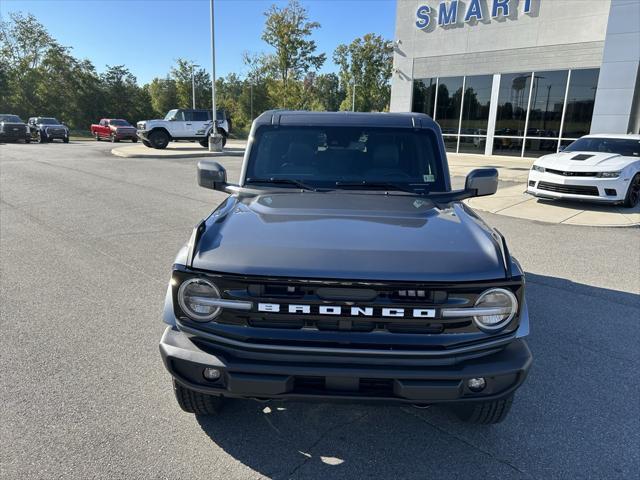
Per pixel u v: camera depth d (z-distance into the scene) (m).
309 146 3.64
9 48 63.09
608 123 16.83
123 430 2.78
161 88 82.56
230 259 2.29
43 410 2.94
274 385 2.24
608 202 9.59
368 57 64.31
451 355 2.26
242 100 69.06
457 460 2.60
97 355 3.64
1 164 17.50
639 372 3.53
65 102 64.31
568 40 18.20
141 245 6.73
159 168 16.92
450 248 2.38
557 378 3.44
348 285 2.20
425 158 3.62
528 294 5.11
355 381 2.24
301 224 2.64
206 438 2.74
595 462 2.58
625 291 5.21
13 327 4.09
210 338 2.31
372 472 2.50
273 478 2.45
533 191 10.27
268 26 45.12
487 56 20.41
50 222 8.14
